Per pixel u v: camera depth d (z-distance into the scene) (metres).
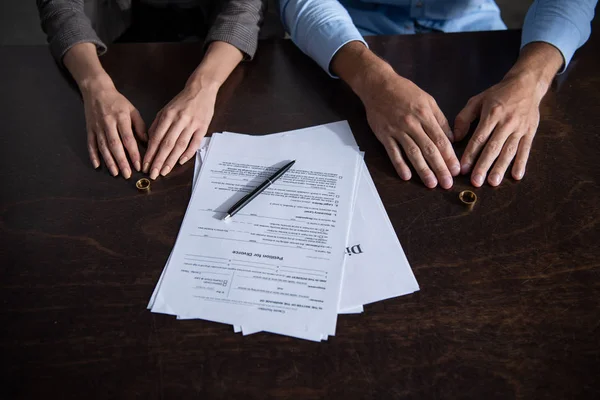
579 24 0.97
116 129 0.88
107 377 0.60
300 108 0.94
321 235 0.73
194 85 0.95
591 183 0.78
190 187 0.81
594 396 0.56
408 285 0.67
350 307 0.65
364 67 0.94
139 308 0.66
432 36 1.06
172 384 0.59
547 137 0.85
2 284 0.69
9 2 1.91
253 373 0.60
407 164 0.83
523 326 0.62
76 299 0.67
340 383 0.59
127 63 1.04
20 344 0.63
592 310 0.63
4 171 0.85
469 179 0.80
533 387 0.57
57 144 0.89
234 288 0.68
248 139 0.88
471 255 0.70
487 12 1.26
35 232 0.75
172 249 0.73
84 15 1.07
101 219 0.77
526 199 0.77
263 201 0.78
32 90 0.99
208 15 1.35
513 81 0.89
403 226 0.74
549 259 0.69
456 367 0.59
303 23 1.03
